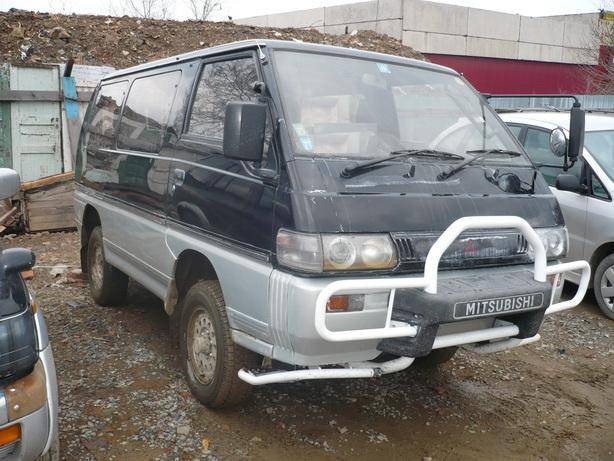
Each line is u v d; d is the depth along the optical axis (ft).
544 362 17.15
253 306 11.00
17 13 42.96
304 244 10.01
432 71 14.71
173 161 14.08
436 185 11.64
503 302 10.66
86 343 16.56
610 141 22.52
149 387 14.11
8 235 29.91
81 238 20.66
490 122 14.56
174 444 11.86
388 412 13.69
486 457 12.16
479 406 14.29
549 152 23.18
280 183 10.67
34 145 34.60
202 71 14.16
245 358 12.11
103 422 12.50
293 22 73.26
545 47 75.05
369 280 9.83
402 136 12.75
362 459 11.76
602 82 66.33
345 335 9.71
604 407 14.67
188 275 14.28
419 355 10.27
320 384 14.83
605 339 19.12
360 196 10.59
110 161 17.78
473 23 67.92
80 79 35.65
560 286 12.98
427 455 12.07
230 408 13.10
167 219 14.07
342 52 13.35
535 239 11.25
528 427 13.50
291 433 12.51
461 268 11.34
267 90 11.63
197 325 13.29
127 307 19.60
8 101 33.60
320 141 11.35
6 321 8.85
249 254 11.14
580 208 21.49
